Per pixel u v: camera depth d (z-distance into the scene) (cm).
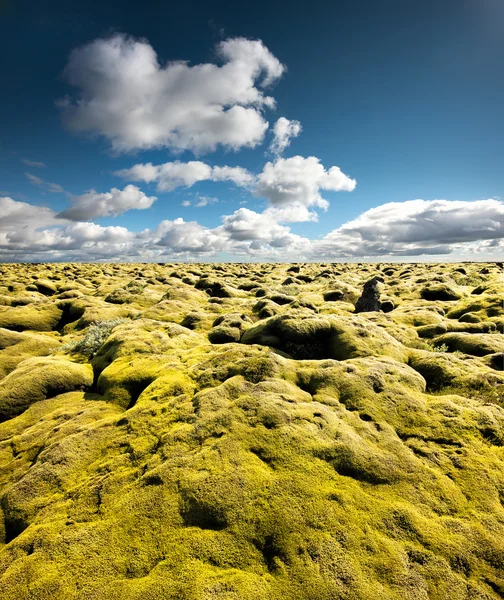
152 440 1023
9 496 927
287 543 698
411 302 3512
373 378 1243
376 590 620
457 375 1365
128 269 10156
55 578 659
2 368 2267
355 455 897
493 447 976
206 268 10675
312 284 6206
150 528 743
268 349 1575
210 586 620
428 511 775
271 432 971
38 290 5397
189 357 1655
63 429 1211
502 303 2592
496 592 634
